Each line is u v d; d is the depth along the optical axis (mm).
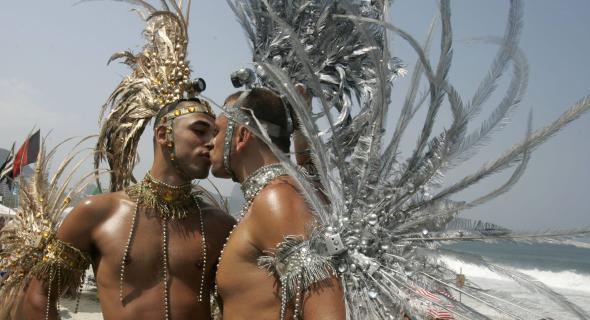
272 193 1467
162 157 2119
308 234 1354
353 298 1303
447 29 1349
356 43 1756
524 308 1296
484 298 1340
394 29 1276
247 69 1655
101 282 2066
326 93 1762
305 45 1724
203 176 2082
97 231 2102
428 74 1326
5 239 2244
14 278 2148
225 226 2238
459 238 1400
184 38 2475
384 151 1512
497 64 1380
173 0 2457
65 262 2082
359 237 1363
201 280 2117
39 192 2297
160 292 2039
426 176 1450
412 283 1345
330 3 1742
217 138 1673
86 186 2449
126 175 2461
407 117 1507
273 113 1604
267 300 1440
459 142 1411
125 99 2465
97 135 2500
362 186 1425
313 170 1824
